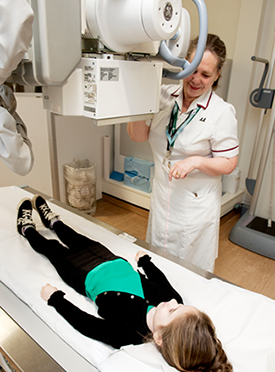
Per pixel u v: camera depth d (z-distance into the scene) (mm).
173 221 1662
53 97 992
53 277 1379
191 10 2750
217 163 1434
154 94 1123
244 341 996
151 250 1601
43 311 1150
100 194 3510
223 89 2953
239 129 3076
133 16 843
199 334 938
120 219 3055
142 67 1031
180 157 1561
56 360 972
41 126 2604
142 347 995
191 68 1035
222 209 2939
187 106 1515
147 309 1159
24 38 761
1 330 1079
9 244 1571
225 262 2430
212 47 1239
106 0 860
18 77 957
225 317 1104
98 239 1647
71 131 2889
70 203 2994
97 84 908
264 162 2646
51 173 2857
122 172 3471
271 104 2459
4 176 2506
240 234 2672
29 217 1702
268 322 1063
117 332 1039
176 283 1321
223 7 2838
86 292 1265
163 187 1662
